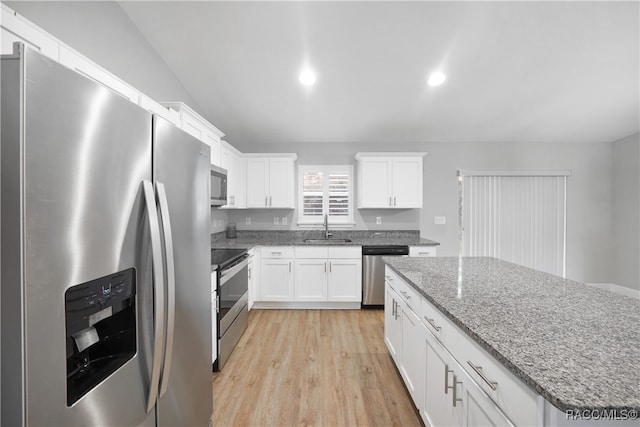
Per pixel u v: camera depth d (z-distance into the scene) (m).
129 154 0.82
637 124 3.82
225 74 2.78
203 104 3.31
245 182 4.00
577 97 3.19
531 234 4.37
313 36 2.32
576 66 2.67
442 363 1.33
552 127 3.92
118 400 0.78
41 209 0.57
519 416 0.80
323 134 4.12
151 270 0.90
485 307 1.26
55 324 0.60
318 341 2.75
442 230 4.39
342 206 4.36
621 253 4.25
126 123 0.81
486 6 2.05
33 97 0.56
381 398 1.92
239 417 1.75
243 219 4.38
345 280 3.66
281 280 3.66
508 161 4.39
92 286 0.70
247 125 3.84
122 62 2.01
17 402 0.55
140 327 0.86
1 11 0.86
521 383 0.79
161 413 0.99
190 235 1.20
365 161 3.98
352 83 2.94
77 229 0.65
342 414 1.77
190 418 1.21
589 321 1.10
